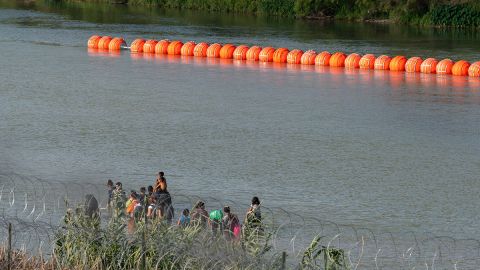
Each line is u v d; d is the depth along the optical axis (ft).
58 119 258.16
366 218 161.58
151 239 96.07
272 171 199.82
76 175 189.78
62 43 464.24
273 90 322.75
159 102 292.20
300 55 404.98
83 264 96.63
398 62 381.81
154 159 209.67
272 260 94.12
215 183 187.83
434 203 174.09
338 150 223.71
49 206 151.33
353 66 389.80
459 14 562.25
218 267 92.17
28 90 311.47
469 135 244.22
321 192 181.68
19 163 200.95
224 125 254.47
